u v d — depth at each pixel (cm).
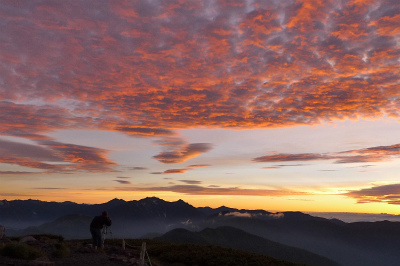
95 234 2214
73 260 1773
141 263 1939
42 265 1506
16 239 2145
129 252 2303
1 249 1598
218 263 2558
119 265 1773
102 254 2045
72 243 2530
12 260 1505
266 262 2725
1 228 2138
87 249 2067
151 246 3306
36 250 1694
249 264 2620
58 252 1827
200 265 2558
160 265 2434
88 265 1688
